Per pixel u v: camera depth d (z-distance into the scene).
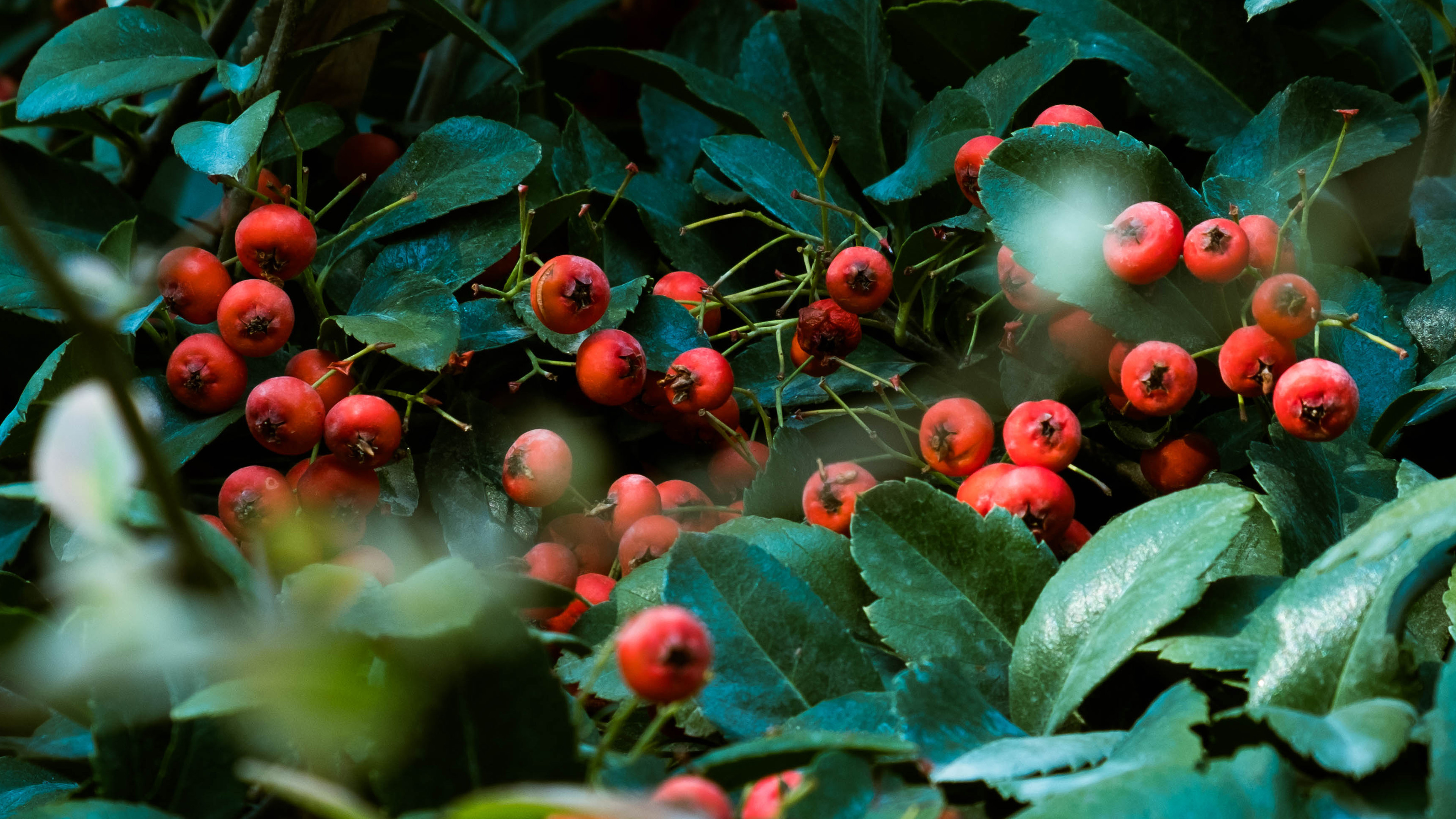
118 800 0.41
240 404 0.46
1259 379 0.44
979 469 0.45
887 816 0.40
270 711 0.40
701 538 0.43
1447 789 0.39
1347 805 0.40
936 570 0.43
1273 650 0.41
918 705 0.41
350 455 0.45
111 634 0.26
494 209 0.47
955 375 0.47
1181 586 0.42
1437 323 0.46
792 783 0.40
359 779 0.41
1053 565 0.43
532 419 0.47
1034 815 0.40
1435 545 0.41
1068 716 0.42
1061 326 0.45
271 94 0.46
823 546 0.44
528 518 0.46
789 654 0.42
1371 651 0.41
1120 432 0.45
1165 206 0.45
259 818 0.41
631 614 0.44
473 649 0.40
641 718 0.43
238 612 0.39
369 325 0.46
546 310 0.45
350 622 0.40
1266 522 0.43
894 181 0.47
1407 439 0.46
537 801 0.36
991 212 0.45
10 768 0.43
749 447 0.46
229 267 0.47
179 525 0.37
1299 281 0.44
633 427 0.47
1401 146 0.47
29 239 0.32
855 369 0.46
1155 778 0.40
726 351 0.47
